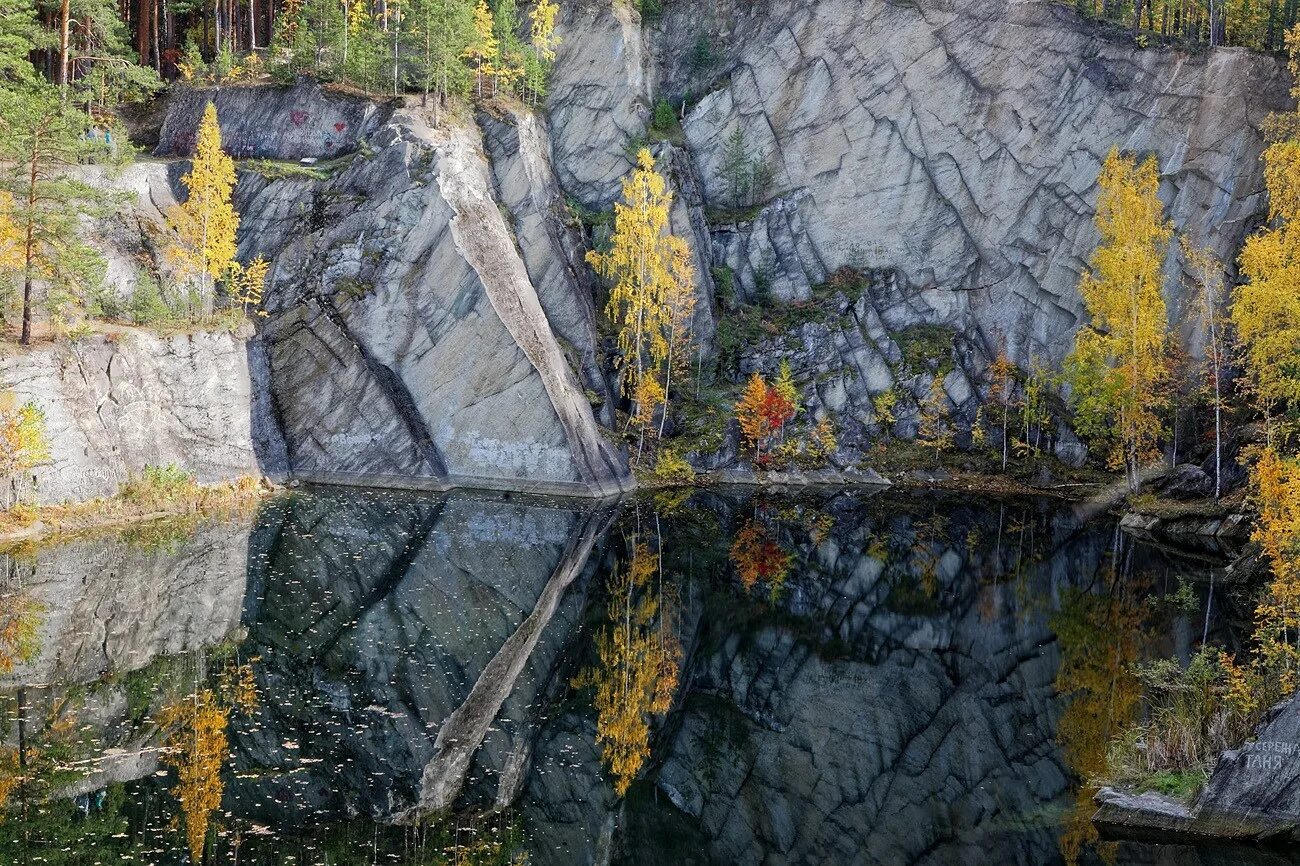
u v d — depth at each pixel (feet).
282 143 200.85
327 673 81.66
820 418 220.64
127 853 52.21
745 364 226.17
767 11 250.37
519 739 73.87
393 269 176.24
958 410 229.66
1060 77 235.61
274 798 60.23
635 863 58.23
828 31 245.65
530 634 96.99
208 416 153.28
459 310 176.24
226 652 84.33
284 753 66.44
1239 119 225.76
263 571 109.40
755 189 248.73
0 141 132.98
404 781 65.00
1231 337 209.36
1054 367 237.04
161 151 208.44
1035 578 133.69
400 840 57.77
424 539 131.64
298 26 215.92
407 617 98.07
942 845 61.31
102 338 136.46
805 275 241.35
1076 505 200.64
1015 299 239.71
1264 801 59.11
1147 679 84.79
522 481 177.68
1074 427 224.74
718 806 67.31
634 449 203.10
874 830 63.82
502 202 202.90
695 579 125.70
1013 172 238.68
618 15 236.02
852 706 86.99
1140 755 68.74
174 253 160.45
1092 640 103.35
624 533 149.28
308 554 118.11
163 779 61.21
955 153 241.14
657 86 255.50
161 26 248.52
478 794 64.90
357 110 196.24
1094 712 82.07
